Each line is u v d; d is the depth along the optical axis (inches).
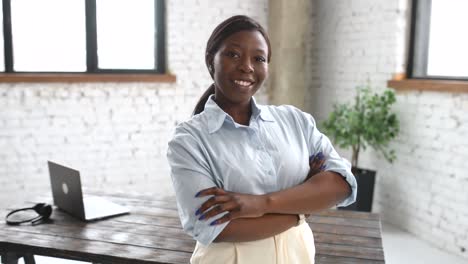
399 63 165.0
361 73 180.4
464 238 139.6
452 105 141.4
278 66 198.7
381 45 169.9
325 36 198.1
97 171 183.9
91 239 82.9
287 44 196.4
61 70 178.4
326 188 53.6
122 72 187.3
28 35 172.6
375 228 88.3
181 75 193.5
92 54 180.9
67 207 96.0
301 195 51.9
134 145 188.9
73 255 77.7
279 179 52.2
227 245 50.3
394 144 166.9
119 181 187.9
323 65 200.5
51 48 176.1
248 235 49.6
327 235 84.5
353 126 160.2
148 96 188.7
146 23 189.6
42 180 175.5
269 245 51.0
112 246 79.8
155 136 191.9
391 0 164.1
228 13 196.9
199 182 48.8
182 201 49.6
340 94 191.9
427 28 160.4
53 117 174.7
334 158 56.7
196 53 194.4
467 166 137.2
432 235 151.6
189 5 190.7
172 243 81.4
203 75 196.9
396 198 167.6
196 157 49.6
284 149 52.7
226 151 50.2
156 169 193.8
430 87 147.6
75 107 177.6
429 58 160.7
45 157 175.2
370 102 159.9
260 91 203.9
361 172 164.6
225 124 51.3
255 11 201.0
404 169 163.0
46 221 91.7
